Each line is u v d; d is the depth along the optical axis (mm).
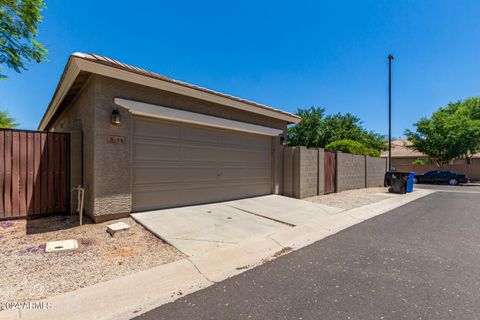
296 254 4031
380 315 2295
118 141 5574
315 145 24406
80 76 5543
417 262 3658
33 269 3184
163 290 2801
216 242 4398
